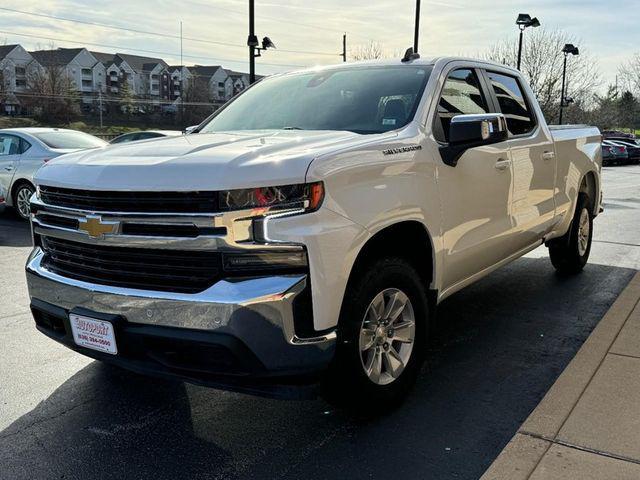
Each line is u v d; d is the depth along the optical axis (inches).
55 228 128.5
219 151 118.8
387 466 117.4
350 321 122.1
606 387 144.2
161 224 112.3
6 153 412.8
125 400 146.4
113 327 118.4
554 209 214.8
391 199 128.0
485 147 164.2
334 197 115.6
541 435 124.2
